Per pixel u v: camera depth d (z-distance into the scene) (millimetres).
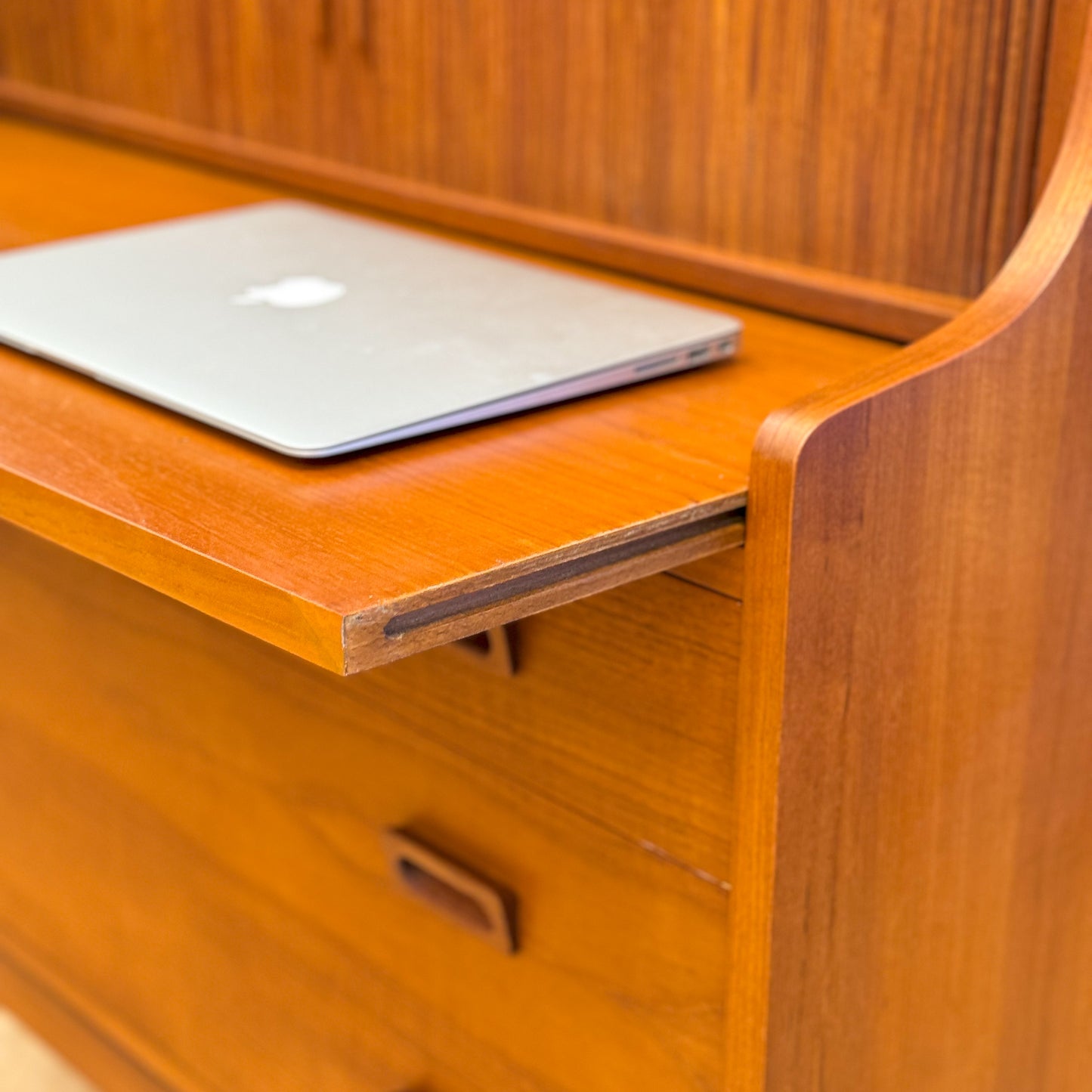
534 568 588
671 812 744
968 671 771
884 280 909
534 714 793
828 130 911
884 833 763
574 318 848
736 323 844
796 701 681
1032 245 729
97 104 1408
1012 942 888
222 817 1041
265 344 802
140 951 1185
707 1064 774
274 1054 1086
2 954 1361
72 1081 1448
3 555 1144
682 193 999
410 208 1156
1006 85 825
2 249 1035
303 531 614
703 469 685
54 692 1152
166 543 606
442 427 711
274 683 951
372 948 961
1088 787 891
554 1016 852
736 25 937
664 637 714
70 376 802
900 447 678
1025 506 757
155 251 984
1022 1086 949
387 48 1146
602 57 1014
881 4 866
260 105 1260
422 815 884
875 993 803
